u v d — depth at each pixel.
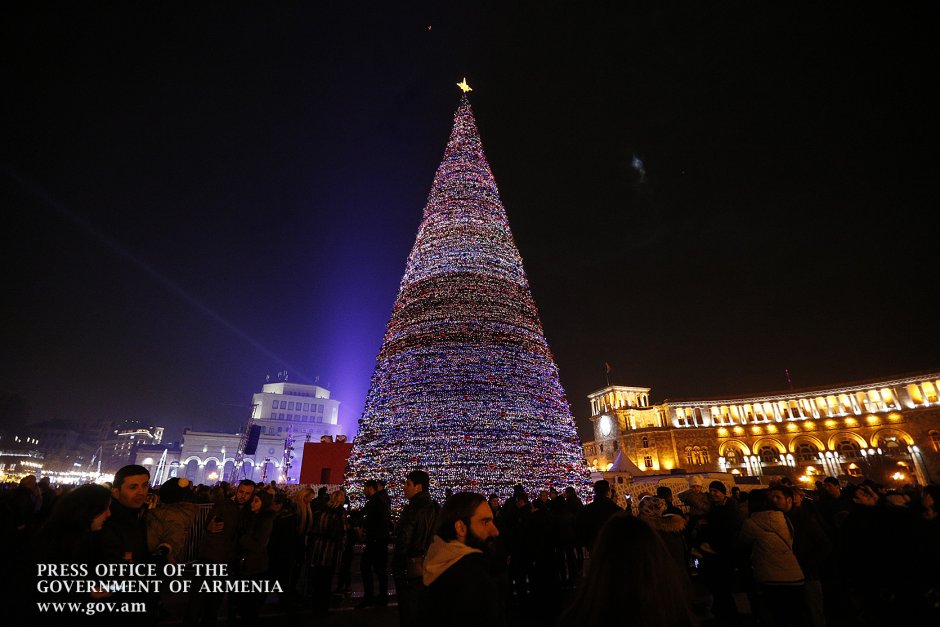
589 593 2.14
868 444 54.94
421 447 14.91
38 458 94.81
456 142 21.08
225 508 6.21
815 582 6.04
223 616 7.65
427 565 3.02
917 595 6.59
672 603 2.07
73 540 3.64
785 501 5.91
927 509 6.72
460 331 16.34
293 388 89.69
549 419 16.17
